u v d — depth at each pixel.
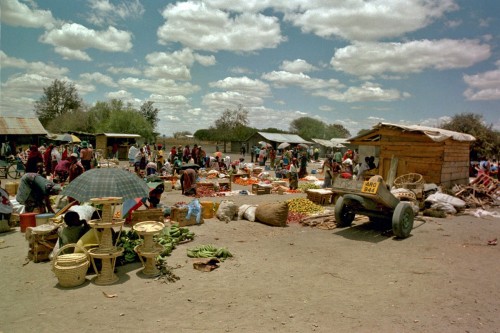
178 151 29.30
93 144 43.94
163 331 4.72
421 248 9.02
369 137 18.19
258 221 11.88
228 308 5.45
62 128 68.75
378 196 9.69
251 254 8.31
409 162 16.98
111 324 4.91
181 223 10.84
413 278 6.86
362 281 6.68
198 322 4.99
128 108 65.38
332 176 18.95
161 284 6.39
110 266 6.41
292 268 7.38
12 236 9.36
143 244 6.87
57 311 5.29
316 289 6.26
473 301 5.82
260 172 27.30
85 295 5.88
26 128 36.66
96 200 6.49
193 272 7.04
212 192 18.11
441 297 5.96
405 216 9.93
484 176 17.66
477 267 7.56
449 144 16.67
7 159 24.14
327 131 91.81
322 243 9.42
